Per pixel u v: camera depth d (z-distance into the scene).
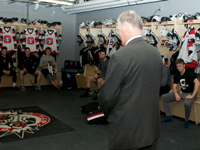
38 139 3.14
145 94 1.39
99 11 7.27
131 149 1.39
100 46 6.64
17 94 5.90
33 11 7.48
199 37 4.21
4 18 6.72
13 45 6.98
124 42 1.53
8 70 6.31
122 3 5.93
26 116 4.14
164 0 5.27
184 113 4.17
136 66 1.36
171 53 5.25
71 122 3.93
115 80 1.36
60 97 5.79
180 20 4.59
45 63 6.75
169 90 4.39
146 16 5.80
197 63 4.33
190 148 3.02
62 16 8.09
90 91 6.42
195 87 3.74
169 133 3.54
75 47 8.48
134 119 1.37
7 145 2.90
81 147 2.95
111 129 1.47
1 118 3.95
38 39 7.31
